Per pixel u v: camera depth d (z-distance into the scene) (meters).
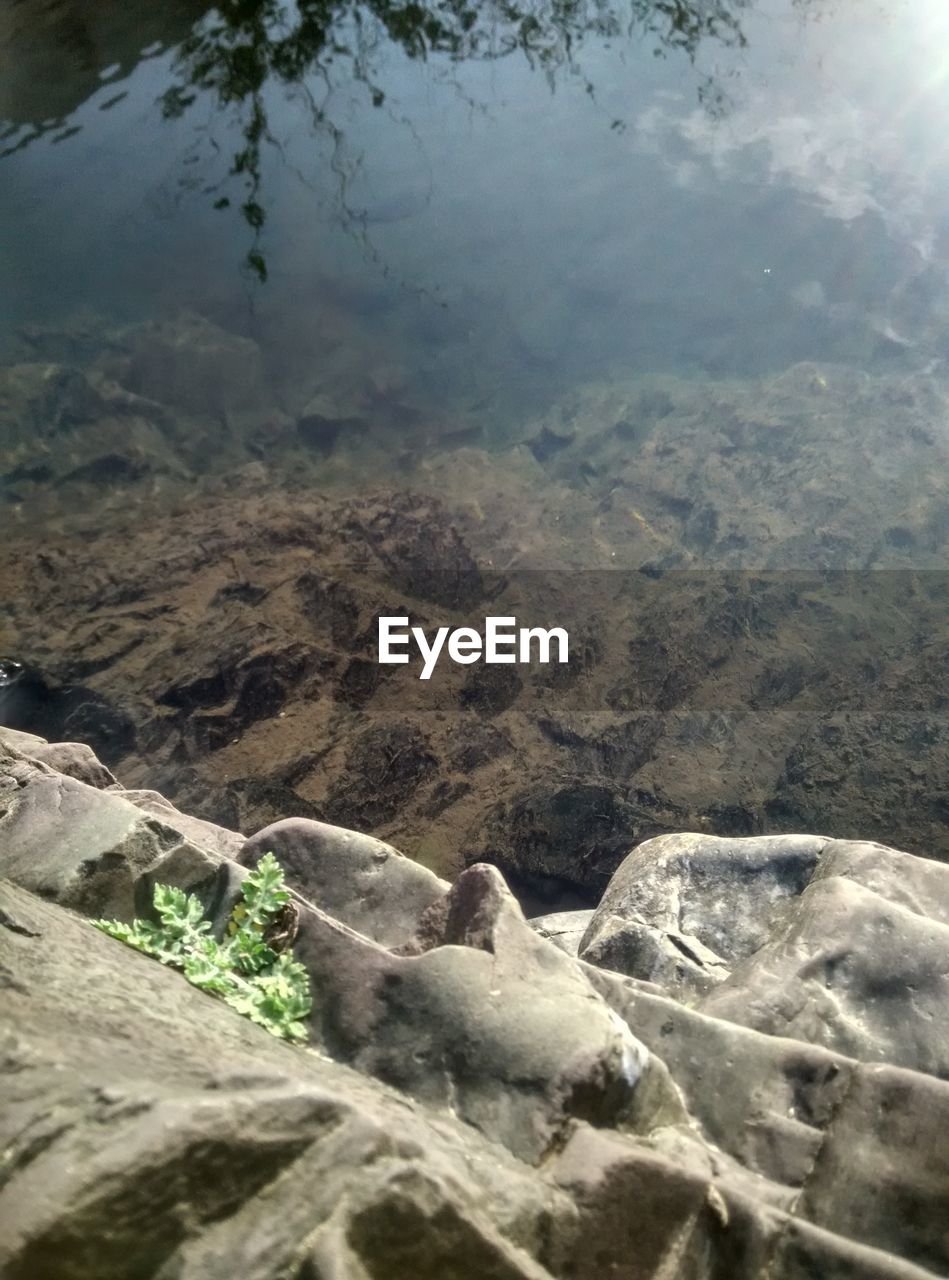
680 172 15.39
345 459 12.41
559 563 11.37
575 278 14.05
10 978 2.46
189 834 5.17
